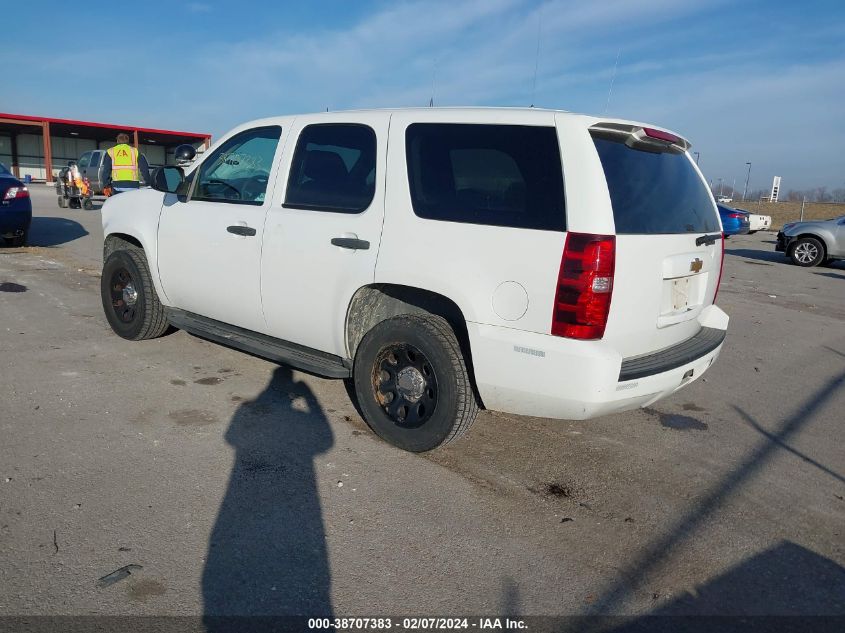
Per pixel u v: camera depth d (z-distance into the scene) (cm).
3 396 441
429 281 353
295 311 426
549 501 343
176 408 437
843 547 312
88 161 2264
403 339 373
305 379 507
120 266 566
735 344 707
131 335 572
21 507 307
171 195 520
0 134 4503
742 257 1681
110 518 302
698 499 353
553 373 320
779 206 4238
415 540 299
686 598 268
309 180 424
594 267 308
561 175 321
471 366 364
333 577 269
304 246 412
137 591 254
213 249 473
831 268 1538
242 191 469
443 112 371
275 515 313
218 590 257
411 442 381
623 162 338
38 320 642
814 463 404
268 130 461
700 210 399
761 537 317
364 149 398
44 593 249
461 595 263
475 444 409
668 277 353
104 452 368
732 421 473
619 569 286
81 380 479
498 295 332
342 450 387
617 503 344
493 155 344
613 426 452
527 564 286
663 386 352
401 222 368
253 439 395
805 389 554
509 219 332
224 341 470
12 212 1023
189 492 329
